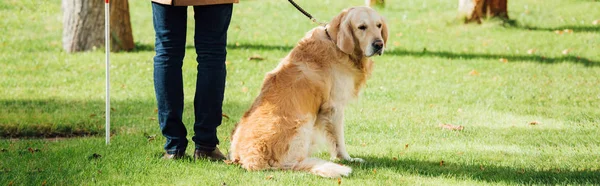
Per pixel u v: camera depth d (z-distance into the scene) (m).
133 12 27.73
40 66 17.58
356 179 7.18
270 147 7.54
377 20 8.06
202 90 7.70
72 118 11.30
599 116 11.93
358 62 8.28
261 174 7.31
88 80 15.86
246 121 7.80
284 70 8.00
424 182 7.11
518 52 20.08
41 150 8.76
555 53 19.77
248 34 23.91
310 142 8.09
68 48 19.86
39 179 7.04
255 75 16.67
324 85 8.01
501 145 9.59
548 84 15.47
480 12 25.09
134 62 18.19
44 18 25.30
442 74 16.81
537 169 7.91
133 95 14.05
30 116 11.38
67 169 7.54
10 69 17.12
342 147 8.31
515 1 29.53
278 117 7.63
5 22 24.30
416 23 25.86
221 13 7.46
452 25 25.14
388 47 20.97
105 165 7.74
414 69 17.47
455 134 10.43
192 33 23.67
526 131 10.65
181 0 7.28
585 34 22.67
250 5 30.89
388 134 10.36
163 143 9.32
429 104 13.23
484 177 7.46
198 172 7.43
